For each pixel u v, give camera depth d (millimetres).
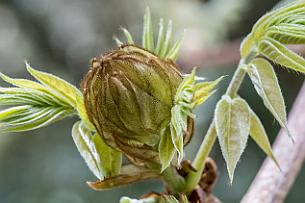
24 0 779
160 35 236
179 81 214
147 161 222
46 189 715
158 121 213
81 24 763
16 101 226
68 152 724
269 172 276
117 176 227
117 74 209
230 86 226
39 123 226
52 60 774
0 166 725
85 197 703
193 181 235
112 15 735
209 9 570
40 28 774
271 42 221
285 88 716
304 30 219
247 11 670
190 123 220
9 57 770
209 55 534
